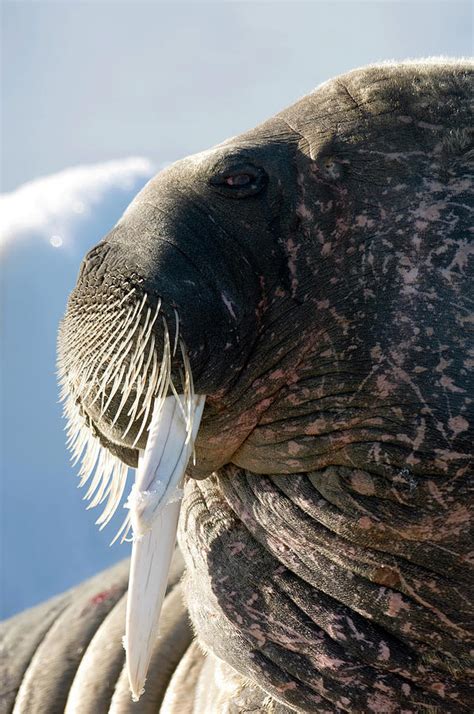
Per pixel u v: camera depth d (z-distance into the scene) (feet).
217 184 61.62
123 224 62.28
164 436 59.06
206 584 65.31
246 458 63.67
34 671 89.76
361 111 62.34
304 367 61.00
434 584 59.36
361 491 59.77
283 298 60.95
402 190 60.13
